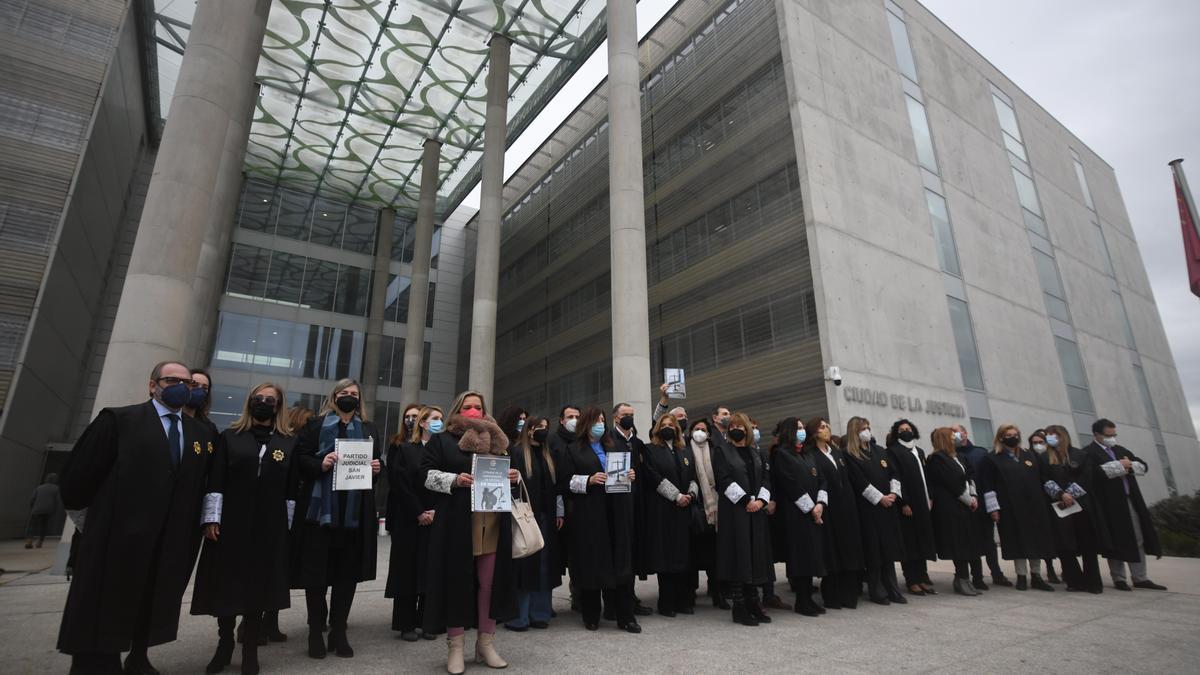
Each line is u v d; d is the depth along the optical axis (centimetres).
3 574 1059
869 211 2136
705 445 733
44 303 1886
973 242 2570
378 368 3862
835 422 1759
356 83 2947
